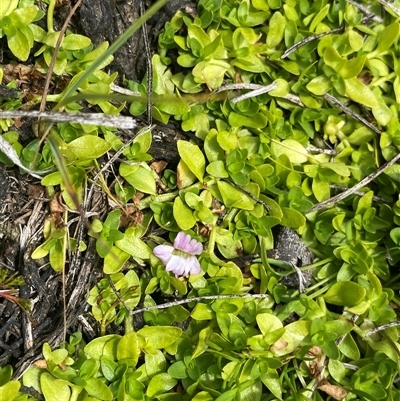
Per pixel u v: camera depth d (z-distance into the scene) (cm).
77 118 10
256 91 12
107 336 12
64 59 12
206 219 12
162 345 12
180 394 12
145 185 12
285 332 12
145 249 12
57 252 12
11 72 12
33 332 12
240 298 12
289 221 12
